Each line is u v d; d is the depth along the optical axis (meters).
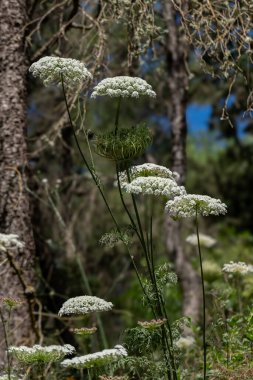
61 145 9.81
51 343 7.78
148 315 10.48
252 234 16.36
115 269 12.12
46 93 10.59
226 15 7.32
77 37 8.70
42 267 8.96
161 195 4.64
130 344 4.89
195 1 7.11
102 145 4.69
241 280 7.76
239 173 16.70
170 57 9.44
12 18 6.92
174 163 9.48
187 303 10.54
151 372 4.94
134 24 7.25
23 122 6.95
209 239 7.85
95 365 4.68
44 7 8.13
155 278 4.81
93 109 11.42
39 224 8.95
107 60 7.50
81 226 11.55
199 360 6.31
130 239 4.84
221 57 7.82
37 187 8.71
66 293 9.16
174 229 10.96
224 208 4.57
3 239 4.80
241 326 6.33
